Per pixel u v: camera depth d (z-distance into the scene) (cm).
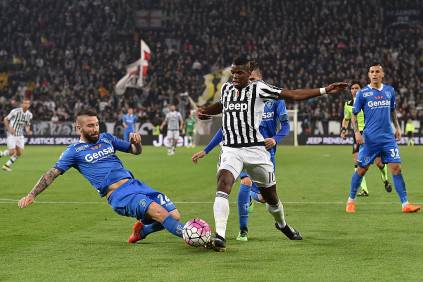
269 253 1670
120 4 12962
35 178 4197
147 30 13138
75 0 12925
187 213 2502
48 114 10769
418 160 5897
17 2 12838
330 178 4041
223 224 1695
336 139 10125
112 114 10656
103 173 1788
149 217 1727
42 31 12525
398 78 10950
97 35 12519
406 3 12394
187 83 11225
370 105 2502
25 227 2150
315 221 2256
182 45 12381
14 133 4856
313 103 10419
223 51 11900
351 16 12275
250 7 12681
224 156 1766
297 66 11456
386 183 3155
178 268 1495
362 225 2156
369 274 1422
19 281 1379
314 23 12188
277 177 4119
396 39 11831
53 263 1562
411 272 1440
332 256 1627
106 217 2381
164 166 5278
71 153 1784
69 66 11806
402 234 1964
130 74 10712
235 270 1469
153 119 10494
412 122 9919
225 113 1769
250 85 1745
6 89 11550
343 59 11412
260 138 1767
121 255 1658
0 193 3259
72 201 2880
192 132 10012
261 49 11875
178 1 13000
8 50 12256
